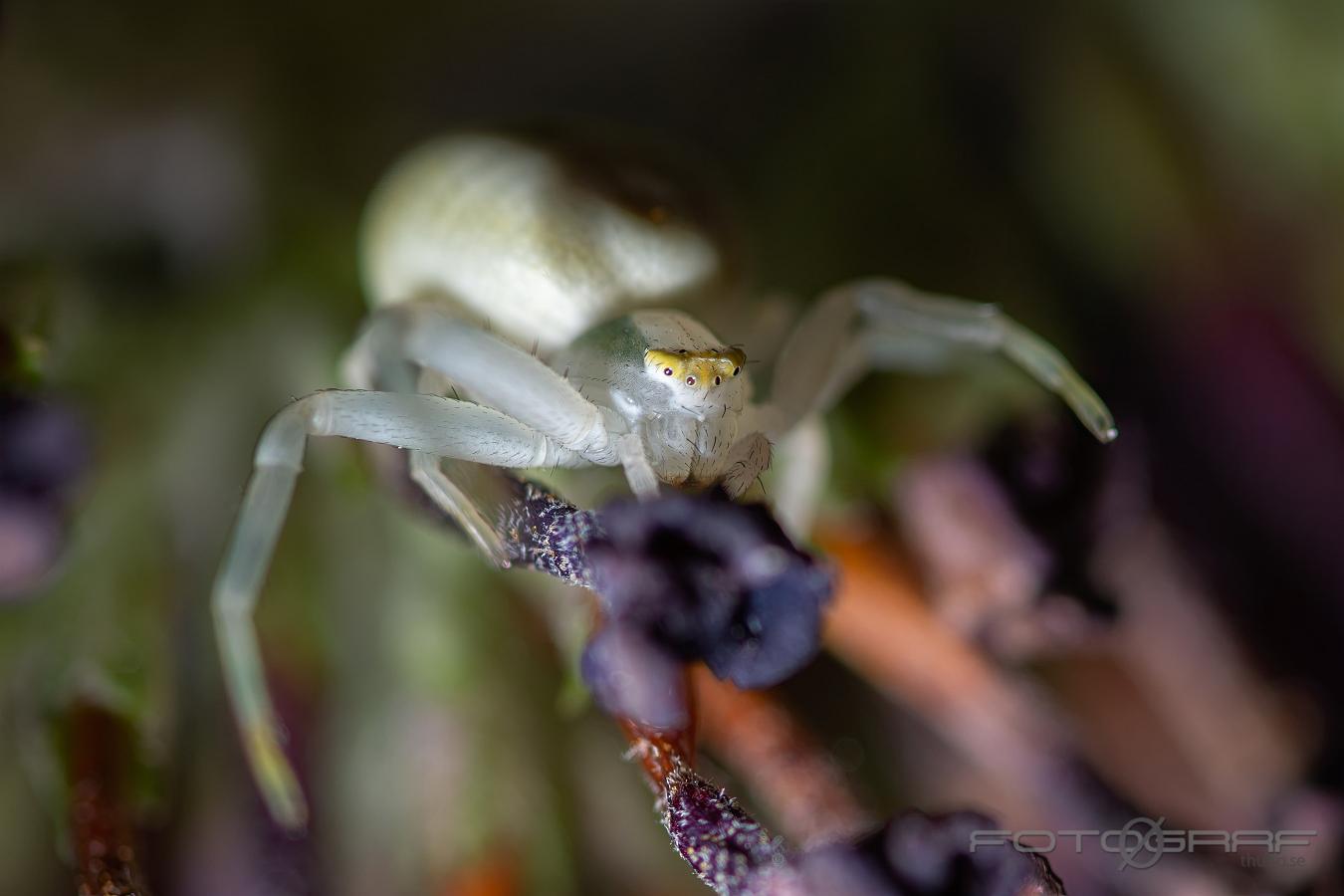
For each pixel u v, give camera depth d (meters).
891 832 0.06
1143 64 0.07
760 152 0.08
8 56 0.07
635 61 0.08
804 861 0.06
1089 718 0.07
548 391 0.06
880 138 0.07
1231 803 0.07
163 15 0.07
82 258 0.07
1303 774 0.06
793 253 0.07
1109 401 0.07
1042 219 0.07
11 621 0.06
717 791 0.06
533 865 0.06
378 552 0.07
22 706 0.06
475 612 0.07
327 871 0.06
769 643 0.06
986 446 0.06
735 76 0.08
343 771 0.07
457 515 0.06
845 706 0.07
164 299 0.07
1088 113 0.07
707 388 0.06
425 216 0.07
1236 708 0.07
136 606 0.07
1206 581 0.07
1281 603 0.07
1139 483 0.07
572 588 0.06
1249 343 0.07
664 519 0.06
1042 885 0.06
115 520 0.07
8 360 0.06
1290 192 0.07
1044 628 0.06
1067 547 0.06
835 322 0.07
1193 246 0.07
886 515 0.06
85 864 0.06
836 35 0.08
